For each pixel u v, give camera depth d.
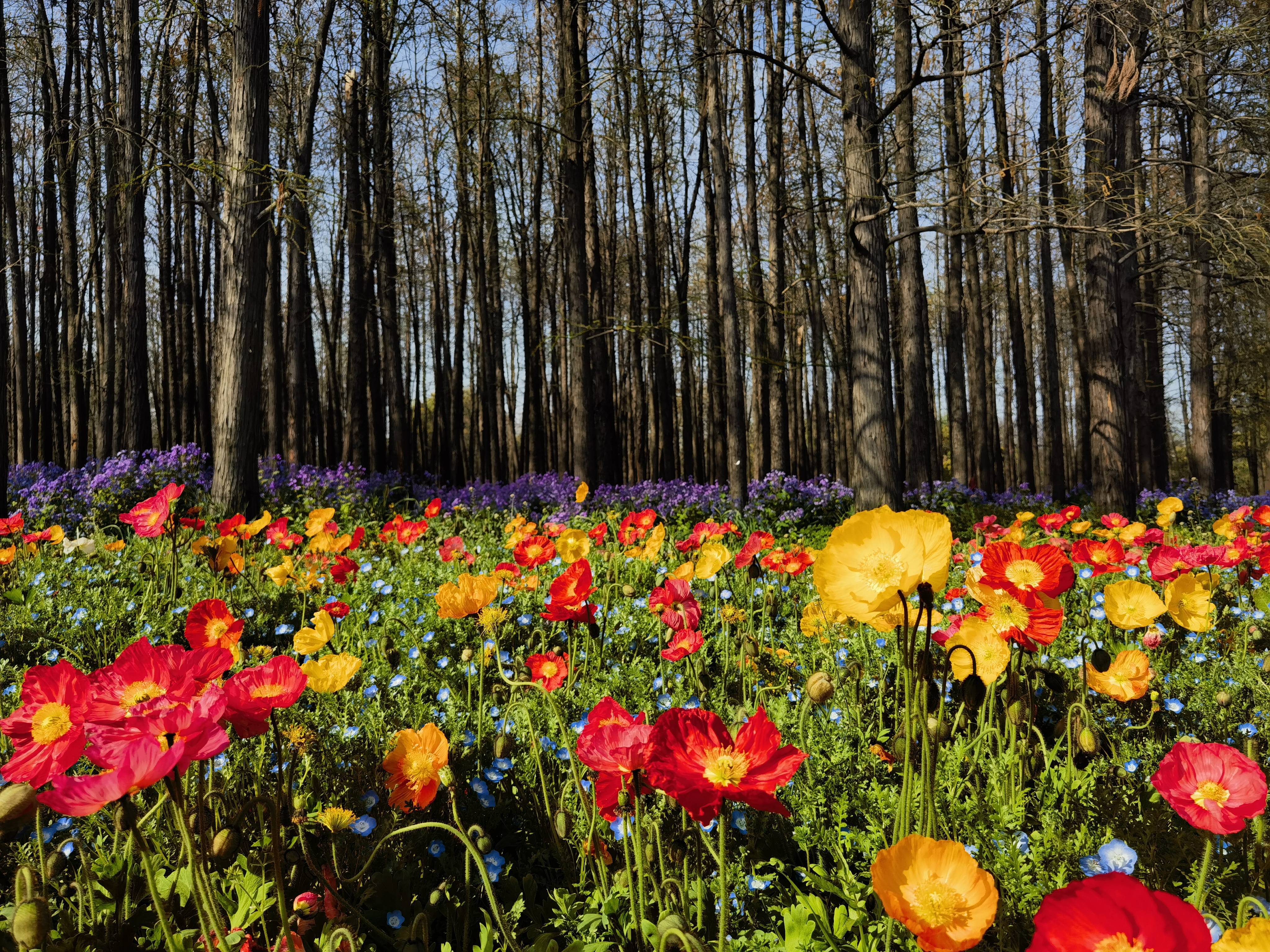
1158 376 21.75
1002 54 11.32
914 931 1.11
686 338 15.50
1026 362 24.30
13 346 24.72
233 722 1.58
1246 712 2.85
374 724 2.71
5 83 18.19
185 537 5.25
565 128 14.55
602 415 16.06
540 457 21.31
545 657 2.73
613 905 1.82
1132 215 11.16
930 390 25.28
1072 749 2.15
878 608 1.39
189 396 18.27
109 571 5.32
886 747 2.32
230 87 9.67
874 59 9.97
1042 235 19.92
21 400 20.25
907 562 1.40
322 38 14.31
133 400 13.02
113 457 11.49
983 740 2.31
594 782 2.07
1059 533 5.13
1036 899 1.65
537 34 20.23
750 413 27.02
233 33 9.69
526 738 2.65
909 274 15.58
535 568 5.16
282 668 1.70
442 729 2.71
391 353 18.64
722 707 2.93
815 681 2.25
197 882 1.34
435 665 3.79
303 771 2.29
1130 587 2.33
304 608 4.45
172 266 21.31
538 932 1.83
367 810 2.14
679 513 12.16
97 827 2.11
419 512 12.67
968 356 25.64
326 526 4.86
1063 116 16.41
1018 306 20.34
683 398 22.98
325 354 32.53
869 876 1.91
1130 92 10.62
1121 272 15.35
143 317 13.23
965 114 16.48
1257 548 3.20
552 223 25.83
